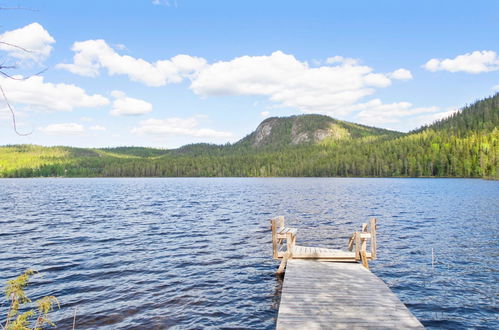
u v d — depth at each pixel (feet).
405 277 47.78
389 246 66.28
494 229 83.51
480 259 56.44
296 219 104.47
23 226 90.89
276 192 244.22
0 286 42.86
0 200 181.68
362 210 126.82
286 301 32.27
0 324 32.73
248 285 44.52
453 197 177.06
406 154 563.48
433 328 32.81
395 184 342.03
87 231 83.25
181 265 53.26
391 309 30.17
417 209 127.34
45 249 63.41
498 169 368.89
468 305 38.09
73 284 43.91
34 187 349.61
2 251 61.57
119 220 102.89
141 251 62.28
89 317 34.04
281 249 63.41
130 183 469.16
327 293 34.63
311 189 277.44
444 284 44.83
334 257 49.34
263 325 33.01
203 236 77.25
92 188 326.24
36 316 34.17
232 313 35.68
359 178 568.41
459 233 78.84
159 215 115.65
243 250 63.77
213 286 43.91
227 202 167.12
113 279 46.06
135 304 37.55
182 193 243.60
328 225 92.84
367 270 43.91
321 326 26.50
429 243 68.64
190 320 33.78
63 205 153.48
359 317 28.30
